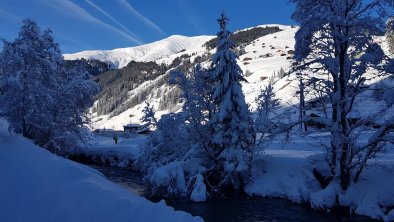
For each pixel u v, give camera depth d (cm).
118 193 909
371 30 1906
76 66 4212
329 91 2205
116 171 3819
